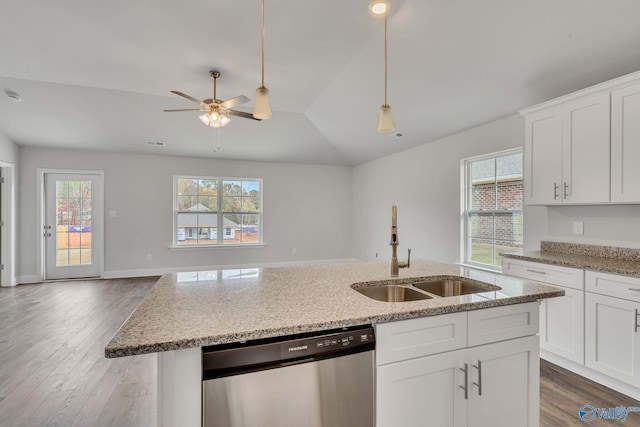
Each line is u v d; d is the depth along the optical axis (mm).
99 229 5625
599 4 1949
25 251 5250
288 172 6727
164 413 991
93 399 2115
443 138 4387
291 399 1093
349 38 2689
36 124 4598
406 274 1946
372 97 3750
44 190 5387
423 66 2977
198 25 2480
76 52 2887
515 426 1449
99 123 4672
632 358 2006
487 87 3008
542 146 2736
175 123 4812
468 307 1340
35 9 2287
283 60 3057
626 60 2252
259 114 1965
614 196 2244
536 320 1504
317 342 1124
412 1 2260
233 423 1027
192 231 6152
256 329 1056
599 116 2332
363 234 6676
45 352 2785
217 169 6258
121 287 4992
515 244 3486
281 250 6684
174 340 964
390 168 5672
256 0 2195
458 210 4156
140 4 2234
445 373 1319
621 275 2047
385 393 1221
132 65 3133
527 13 2152
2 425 1849
